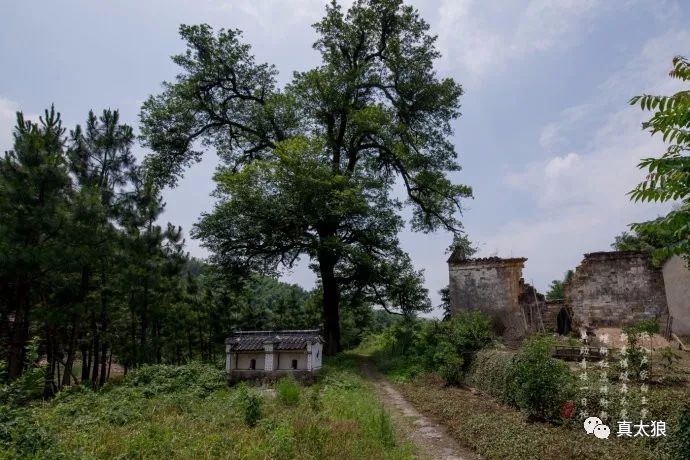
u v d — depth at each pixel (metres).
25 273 15.34
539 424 10.12
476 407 12.73
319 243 24.88
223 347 30.12
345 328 43.22
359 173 28.86
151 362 20.75
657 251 5.04
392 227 27.56
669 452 7.42
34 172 15.13
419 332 23.69
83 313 17.47
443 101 29.16
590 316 19.77
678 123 4.54
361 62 30.08
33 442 7.25
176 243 24.00
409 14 28.25
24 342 16.28
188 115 28.45
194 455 8.02
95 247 16.81
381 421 10.12
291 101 27.78
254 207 24.22
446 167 29.61
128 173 20.61
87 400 12.89
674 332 17.92
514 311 21.50
